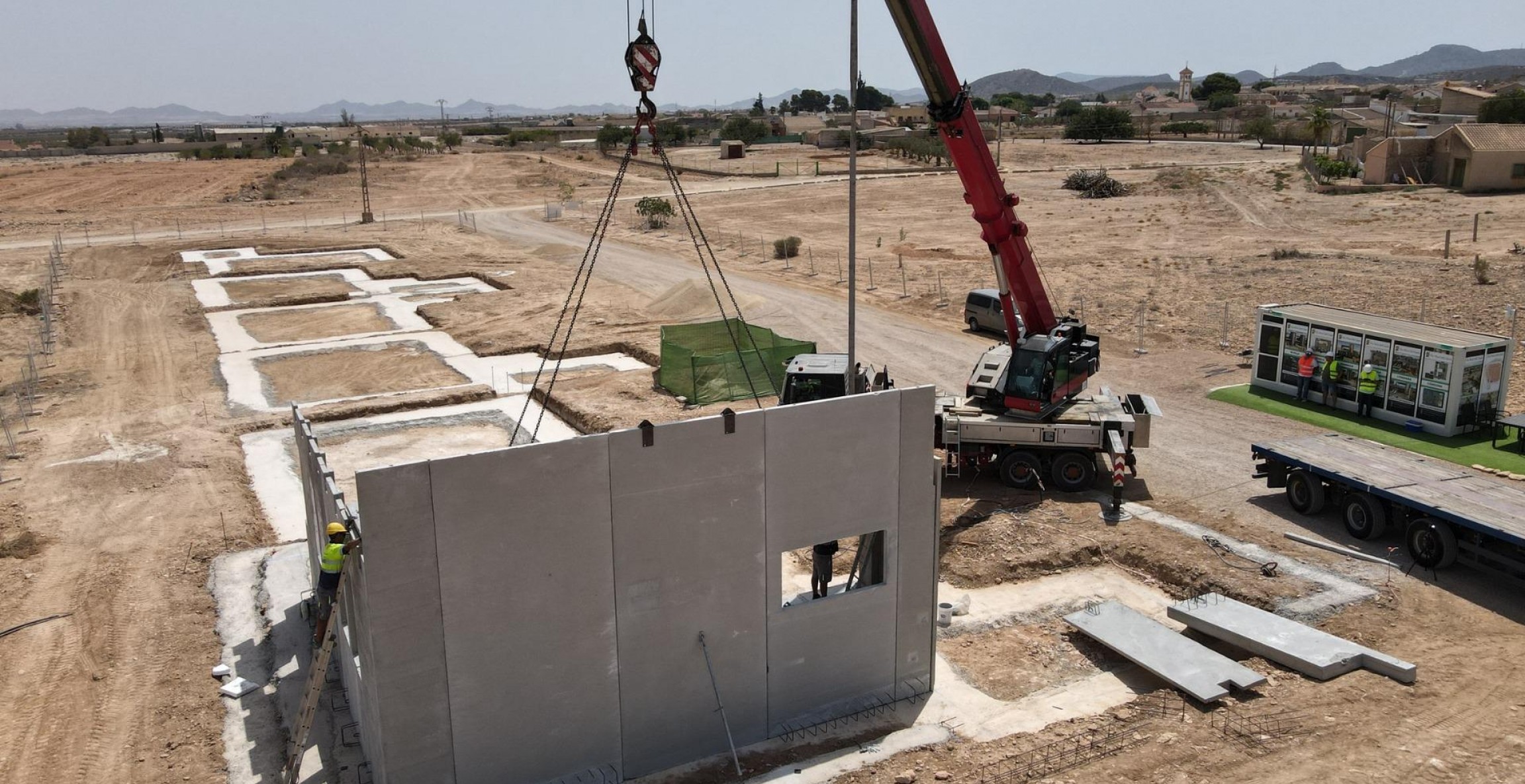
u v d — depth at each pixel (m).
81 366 34.03
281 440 26.03
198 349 35.94
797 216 70.88
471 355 34.41
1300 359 26.28
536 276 49.47
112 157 153.00
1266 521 19.12
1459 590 16.11
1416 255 43.34
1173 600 16.67
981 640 15.47
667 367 29.23
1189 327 34.97
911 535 13.48
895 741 12.69
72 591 17.28
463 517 10.55
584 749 11.78
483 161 120.69
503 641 11.05
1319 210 59.75
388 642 10.45
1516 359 28.25
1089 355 22.64
